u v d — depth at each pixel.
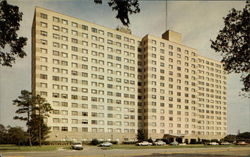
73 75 66.50
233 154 31.39
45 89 61.62
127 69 77.19
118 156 27.25
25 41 9.95
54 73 63.53
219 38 11.79
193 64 89.25
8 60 9.88
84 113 66.75
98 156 27.20
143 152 33.97
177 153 32.75
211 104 100.31
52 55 63.88
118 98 73.75
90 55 70.31
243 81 12.05
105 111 70.62
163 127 77.69
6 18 9.11
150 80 77.50
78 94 66.56
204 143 72.44
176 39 87.75
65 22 67.06
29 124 46.91
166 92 80.44
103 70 72.12
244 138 100.12
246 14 10.70
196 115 87.00
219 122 101.81
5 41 9.42
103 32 73.75
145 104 76.94
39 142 50.16
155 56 79.94
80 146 40.53
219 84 104.81
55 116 61.94
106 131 69.88
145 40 80.19
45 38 63.41
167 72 81.88
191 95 86.81
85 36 70.06
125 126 73.75
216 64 105.00
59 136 61.69
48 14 64.62
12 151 34.25
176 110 81.81
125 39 78.12
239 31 11.02
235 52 11.55
